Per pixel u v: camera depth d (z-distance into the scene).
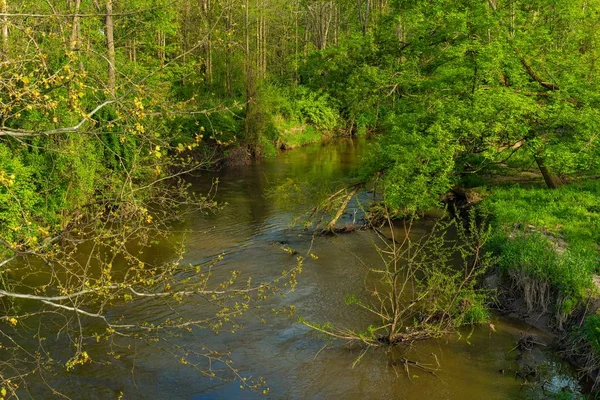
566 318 9.77
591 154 16.80
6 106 5.62
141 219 7.18
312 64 28.27
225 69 36.31
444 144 15.50
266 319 10.54
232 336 9.86
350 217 18.20
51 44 9.00
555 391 8.12
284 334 9.98
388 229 16.66
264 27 41.25
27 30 5.88
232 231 16.47
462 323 10.18
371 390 8.25
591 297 9.65
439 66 18.30
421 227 16.81
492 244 12.91
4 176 5.29
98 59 13.09
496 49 16.22
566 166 16.16
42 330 9.79
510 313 10.69
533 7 19.16
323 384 8.42
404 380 8.52
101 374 8.55
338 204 17.56
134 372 8.64
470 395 8.09
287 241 15.52
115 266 13.00
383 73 20.36
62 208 13.19
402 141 16.17
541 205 15.80
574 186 17.81
